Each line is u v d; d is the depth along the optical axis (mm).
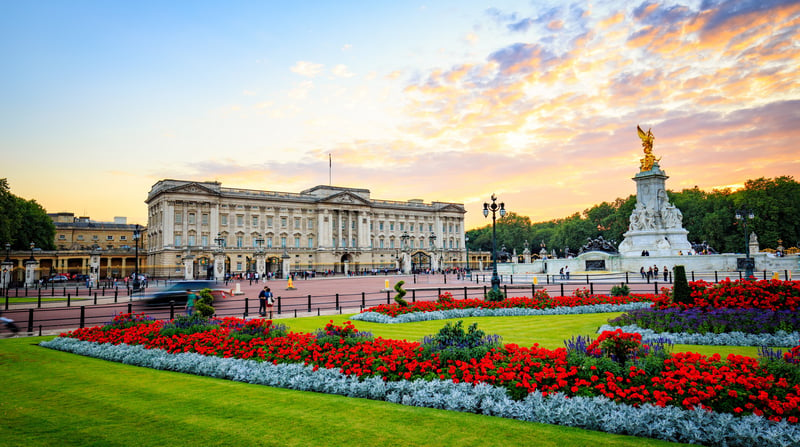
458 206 172000
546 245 179625
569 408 9531
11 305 39094
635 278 57594
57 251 112812
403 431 9281
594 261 69875
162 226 116875
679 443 8555
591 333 19891
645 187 69062
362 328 22969
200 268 118938
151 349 16609
